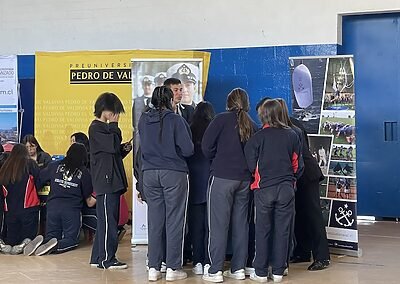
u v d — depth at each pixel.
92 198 6.67
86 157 6.73
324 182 6.26
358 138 8.55
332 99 6.13
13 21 9.53
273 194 5.03
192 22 8.78
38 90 8.32
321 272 5.54
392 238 7.22
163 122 5.21
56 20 9.35
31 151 7.57
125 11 9.06
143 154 5.29
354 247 6.14
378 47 8.38
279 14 8.41
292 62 6.29
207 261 5.45
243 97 5.28
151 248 5.32
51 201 6.58
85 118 8.20
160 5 8.91
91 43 9.22
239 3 8.57
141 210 6.85
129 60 8.02
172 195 5.20
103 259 5.74
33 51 9.45
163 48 8.91
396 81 8.34
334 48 8.21
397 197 8.41
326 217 6.29
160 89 5.35
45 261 6.12
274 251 5.21
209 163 5.48
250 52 8.53
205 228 5.52
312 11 8.29
